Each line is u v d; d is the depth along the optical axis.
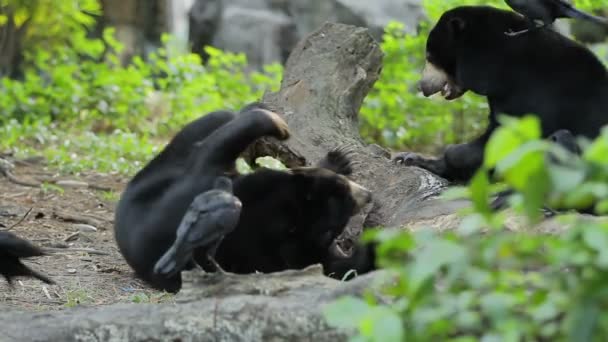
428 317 5.22
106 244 12.92
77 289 10.49
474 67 12.54
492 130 12.64
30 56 27.59
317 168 10.37
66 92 24.23
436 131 22.42
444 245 5.15
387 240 5.38
